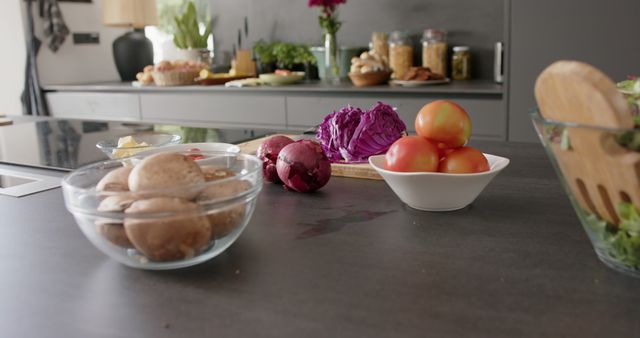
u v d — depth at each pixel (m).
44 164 1.17
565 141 0.48
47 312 0.50
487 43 2.89
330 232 0.68
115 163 0.68
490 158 0.82
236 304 0.50
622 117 0.46
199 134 1.55
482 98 2.38
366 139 0.98
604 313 0.46
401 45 2.92
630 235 0.49
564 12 2.19
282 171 0.85
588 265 0.55
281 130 1.59
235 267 0.58
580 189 0.51
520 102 2.30
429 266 0.57
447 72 3.01
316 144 0.86
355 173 0.95
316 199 0.83
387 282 0.53
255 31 3.56
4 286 0.56
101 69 3.91
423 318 0.46
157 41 3.99
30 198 0.89
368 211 0.76
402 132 1.03
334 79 3.07
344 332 0.44
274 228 0.70
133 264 0.57
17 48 3.49
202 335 0.45
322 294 0.51
